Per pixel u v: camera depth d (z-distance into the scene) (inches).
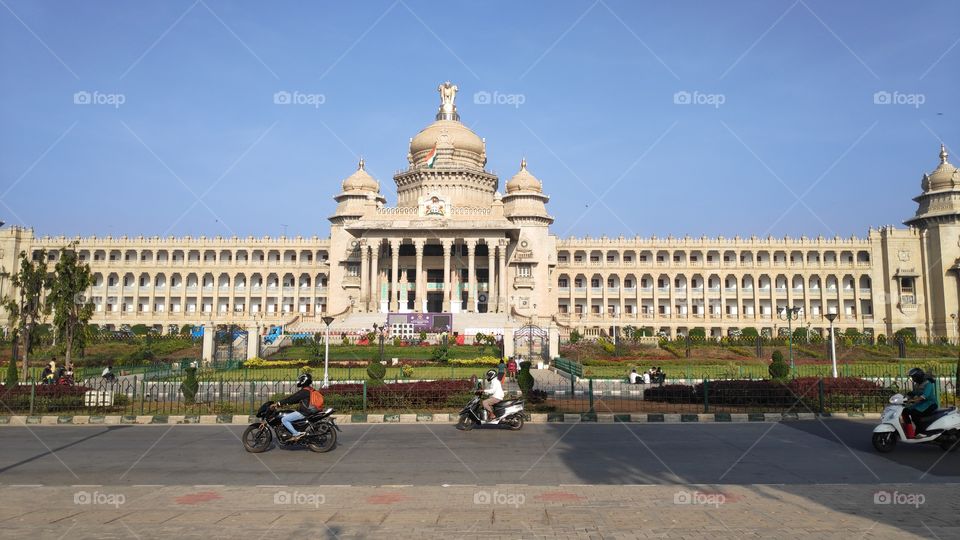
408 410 1063.0
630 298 4131.4
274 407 730.8
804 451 711.7
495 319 2738.7
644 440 796.0
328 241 4170.8
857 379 1117.1
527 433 866.8
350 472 608.7
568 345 2385.6
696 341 2677.2
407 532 404.5
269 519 436.1
